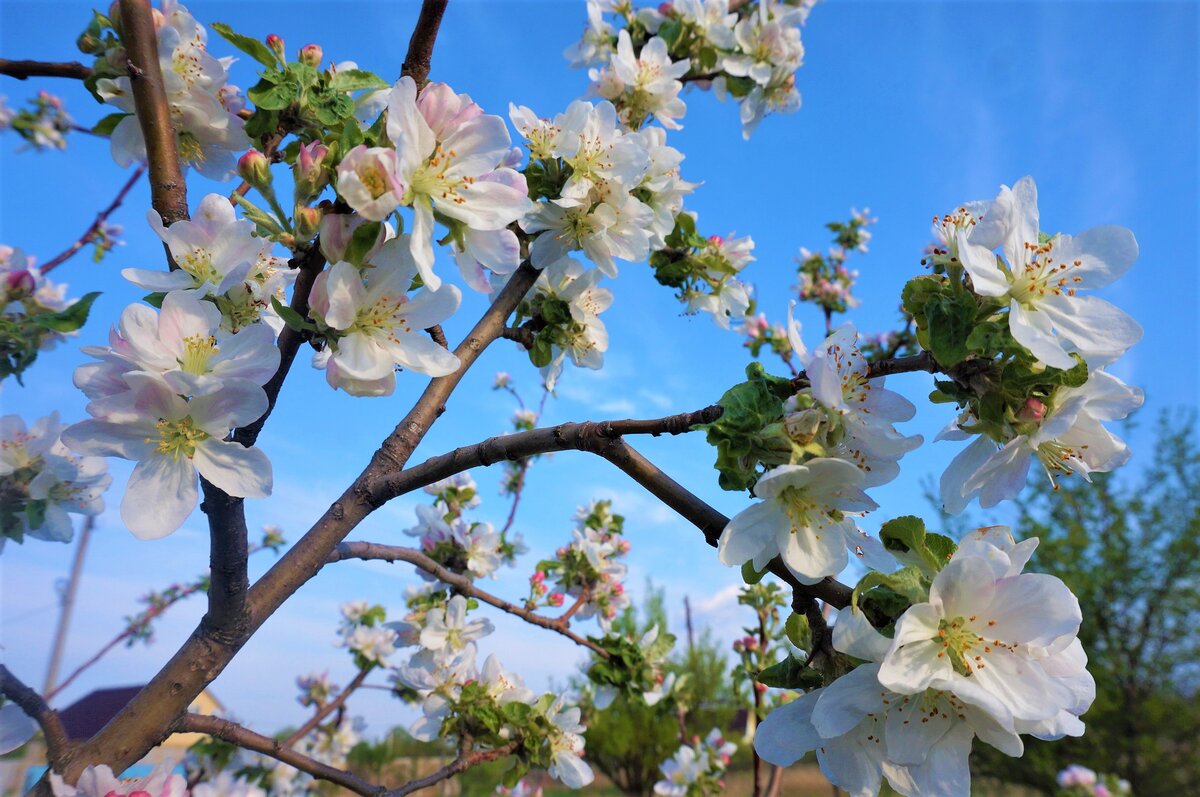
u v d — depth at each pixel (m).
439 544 0.50
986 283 0.18
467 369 0.27
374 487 0.21
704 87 0.52
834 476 0.17
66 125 0.49
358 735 0.82
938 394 0.20
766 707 0.67
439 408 0.24
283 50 0.21
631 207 0.31
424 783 0.30
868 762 0.17
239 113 0.24
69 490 0.26
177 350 0.17
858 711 0.16
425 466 0.21
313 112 0.21
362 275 0.18
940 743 0.16
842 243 0.96
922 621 0.16
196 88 0.23
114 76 0.22
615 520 0.65
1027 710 0.16
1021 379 0.18
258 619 0.19
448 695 0.44
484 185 0.19
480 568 0.50
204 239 0.19
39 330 0.27
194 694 0.18
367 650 0.74
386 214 0.16
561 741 0.42
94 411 0.16
